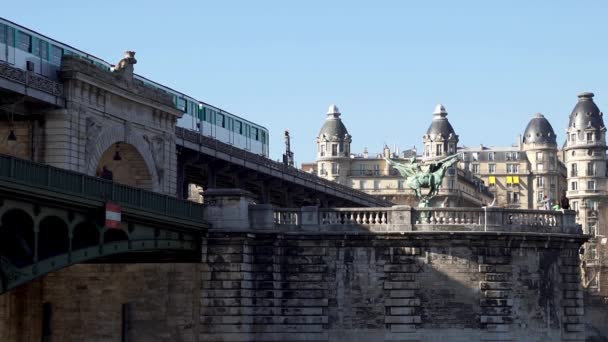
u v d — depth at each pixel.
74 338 80.69
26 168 55.59
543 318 83.50
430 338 81.06
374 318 81.19
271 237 80.12
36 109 79.06
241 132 126.12
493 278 81.81
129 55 86.69
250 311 79.31
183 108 109.06
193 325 78.81
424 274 81.38
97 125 82.50
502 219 82.88
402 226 81.62
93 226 63.03
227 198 79.06
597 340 169.12
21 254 58.12
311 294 80.69
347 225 81.62
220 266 78.62
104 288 80.69
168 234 73.50
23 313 78.31
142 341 79.69
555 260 84.81
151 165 89.75
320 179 138.50
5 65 73.25
